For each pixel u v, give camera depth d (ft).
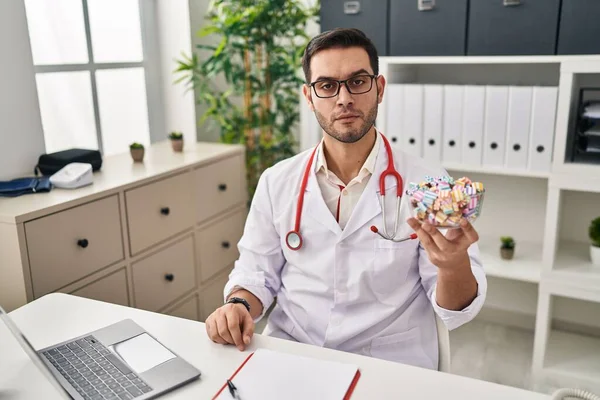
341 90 4.07
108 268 6.12
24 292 5.18
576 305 8.22
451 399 3.15
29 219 5.13
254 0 8.55
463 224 3.07
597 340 7.96
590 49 6.47
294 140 10.19
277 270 4.87
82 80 8.16
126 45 8.89
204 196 7.73
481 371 7.46
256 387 3.28
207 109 9.84
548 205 6.86
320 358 3.60
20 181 6.09
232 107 9.45
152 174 6.69
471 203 3.09
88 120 8.32
